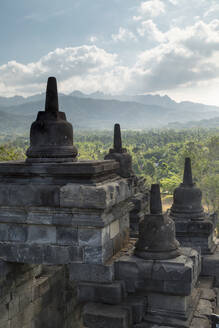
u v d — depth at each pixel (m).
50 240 6.88
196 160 55.09
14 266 7.75
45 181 6.95
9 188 6.95
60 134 7.15
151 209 7.45
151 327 6.58
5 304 7.57
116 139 12.41
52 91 7.27
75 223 6.62
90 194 6.44
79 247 6.70
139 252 7.18
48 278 9.46
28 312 8.48
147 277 6.80
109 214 6.98
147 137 172.88
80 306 11.21
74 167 6.64
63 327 10.30
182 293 6.64
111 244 7.23
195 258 7.42
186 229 10.62
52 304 9.68
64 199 6.59
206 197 47.75
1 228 7.18
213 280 9.76
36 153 7.07
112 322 6.36
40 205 6.79
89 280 6.74
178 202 11.27
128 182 8.26
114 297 6.70
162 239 7.10
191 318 6.85
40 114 7.32
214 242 11.49
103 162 7.23
